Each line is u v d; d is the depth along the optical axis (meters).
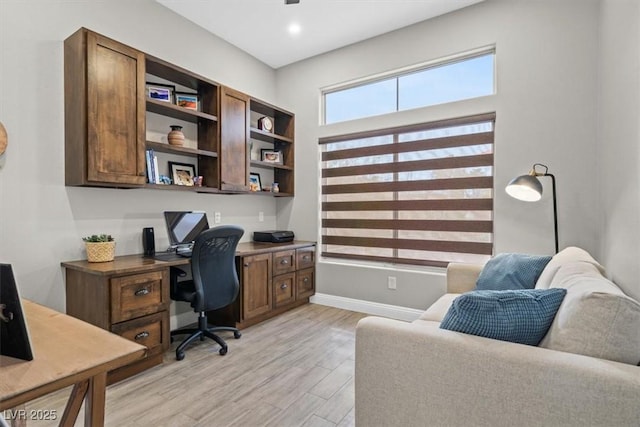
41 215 2.35
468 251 3.14
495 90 3.00
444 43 3.23
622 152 1.76
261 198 4.18
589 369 0.95
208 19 3.31
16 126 2.23
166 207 3.13
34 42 2.30
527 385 1.01
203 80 3.12
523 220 2.86
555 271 1.81
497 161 2.97
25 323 0.91
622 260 1.72
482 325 1.18
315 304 4.03
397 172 3.53
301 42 3.75
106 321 2.13
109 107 2.39
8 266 0.90
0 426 0.73
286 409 1.90
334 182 3.99
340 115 3.99
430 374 1.16
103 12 2.67
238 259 3.12
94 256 2.43
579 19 2.63
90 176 2.29
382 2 3.05
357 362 1.31
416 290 3.41
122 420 1.78
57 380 0.83
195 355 2.59
